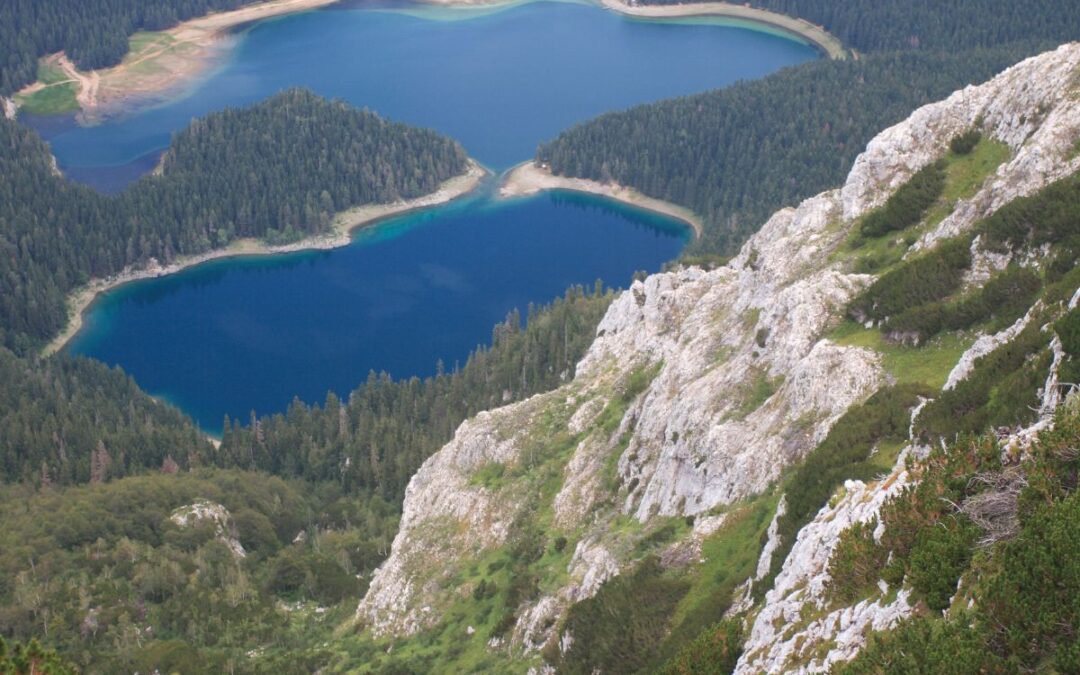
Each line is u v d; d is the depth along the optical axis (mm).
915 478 58000
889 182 123562
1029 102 114500
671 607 86688
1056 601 44125
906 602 50938
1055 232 91438
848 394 92688
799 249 122875
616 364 154375
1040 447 51719
